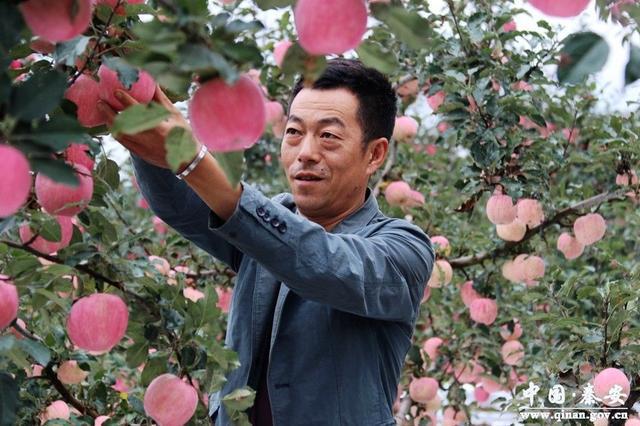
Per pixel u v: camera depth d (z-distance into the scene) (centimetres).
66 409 211
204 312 148
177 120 135
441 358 337
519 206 293
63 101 126
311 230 143
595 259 366
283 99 343
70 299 168
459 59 283
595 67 106
